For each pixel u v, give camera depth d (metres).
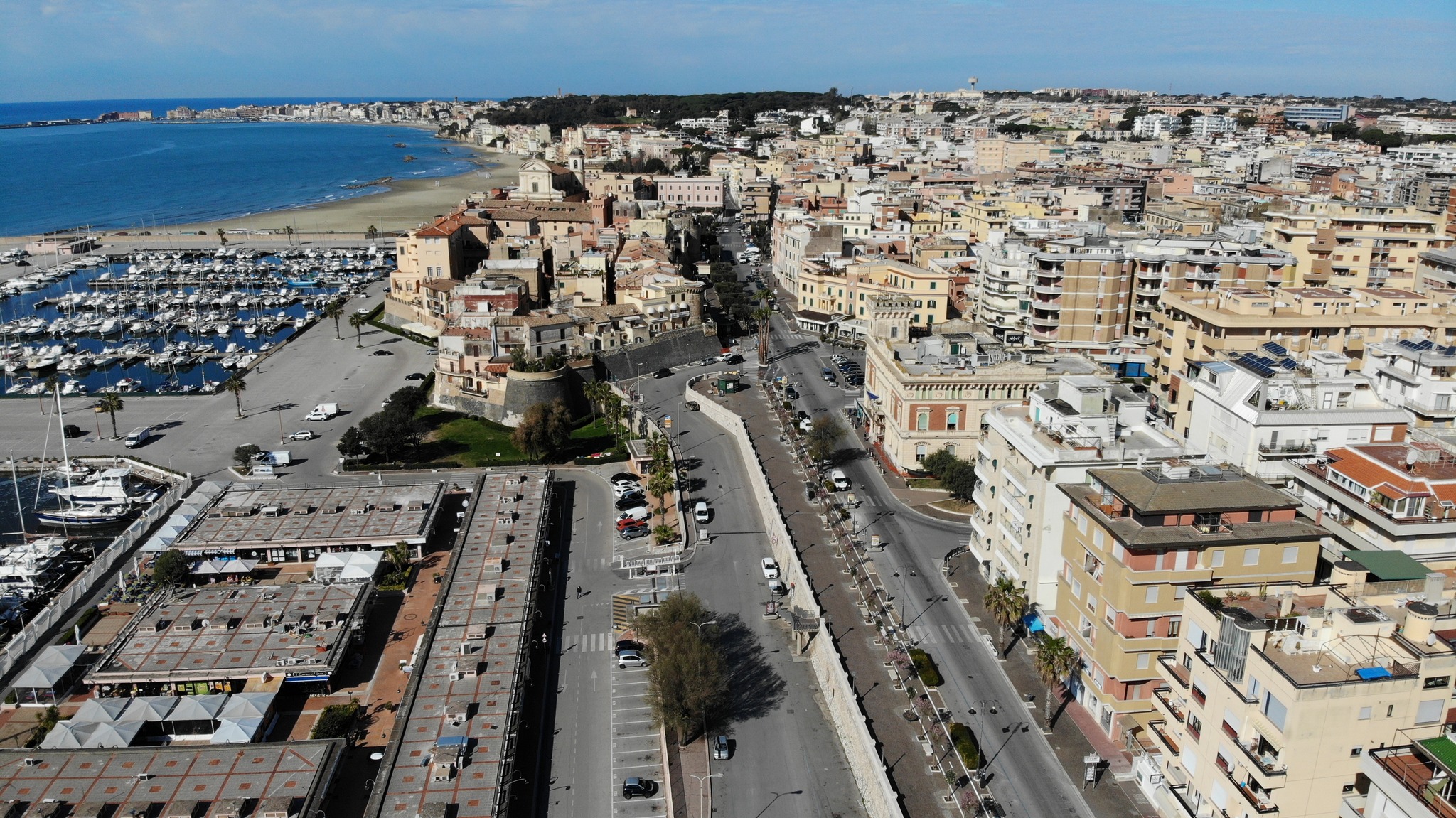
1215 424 146.62
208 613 136.75
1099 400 130.75
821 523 167.62
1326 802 78.94
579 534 172.12
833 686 120.31
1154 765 98.94
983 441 147.75
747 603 146.75
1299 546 103.25
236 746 107.06
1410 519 110.81
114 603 148.00
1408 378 157.00
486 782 102.00
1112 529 104.62
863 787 106.06
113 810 97.31
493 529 164.12
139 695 122.50
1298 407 139.25
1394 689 76.56
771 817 103.69
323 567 151.12
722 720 119.69
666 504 181.75
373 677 129.50
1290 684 76.38
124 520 186.38
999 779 103.00
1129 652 104.94
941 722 112.19
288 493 180.25
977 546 148.38
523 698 120.62
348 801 106.00
